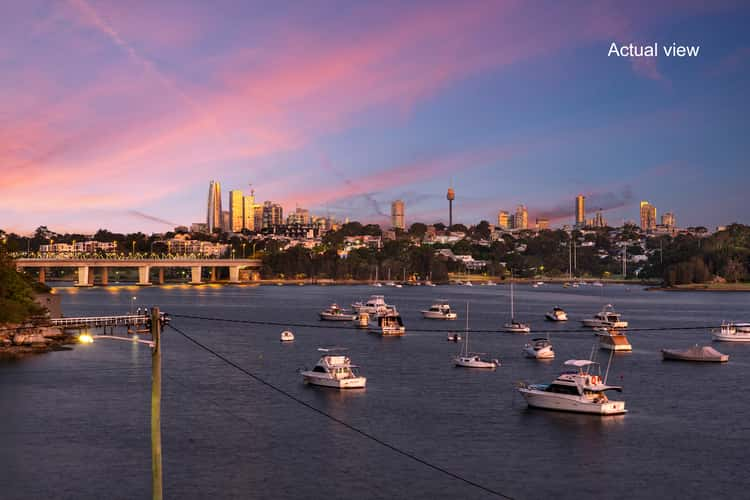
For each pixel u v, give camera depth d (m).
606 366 148.12
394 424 95.69
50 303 186.38
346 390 117.88
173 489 71.69
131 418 97.19
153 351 50.91
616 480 75.31
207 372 133.88
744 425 96.69
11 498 69.38
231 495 70.44
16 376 125.81
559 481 74.94
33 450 83.06
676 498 70.88
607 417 100.38
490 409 104.44
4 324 163.12
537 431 92.75
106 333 181.88
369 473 76.69
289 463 79.56
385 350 171.75
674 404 109.56
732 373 139.50
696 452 84.75
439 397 112.75
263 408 104.06
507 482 74.44
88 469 77.00
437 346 180.88
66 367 135.75
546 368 143.75
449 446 86.06
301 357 156.75
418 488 72.62
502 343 188.75
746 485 74.44
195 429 92.31
